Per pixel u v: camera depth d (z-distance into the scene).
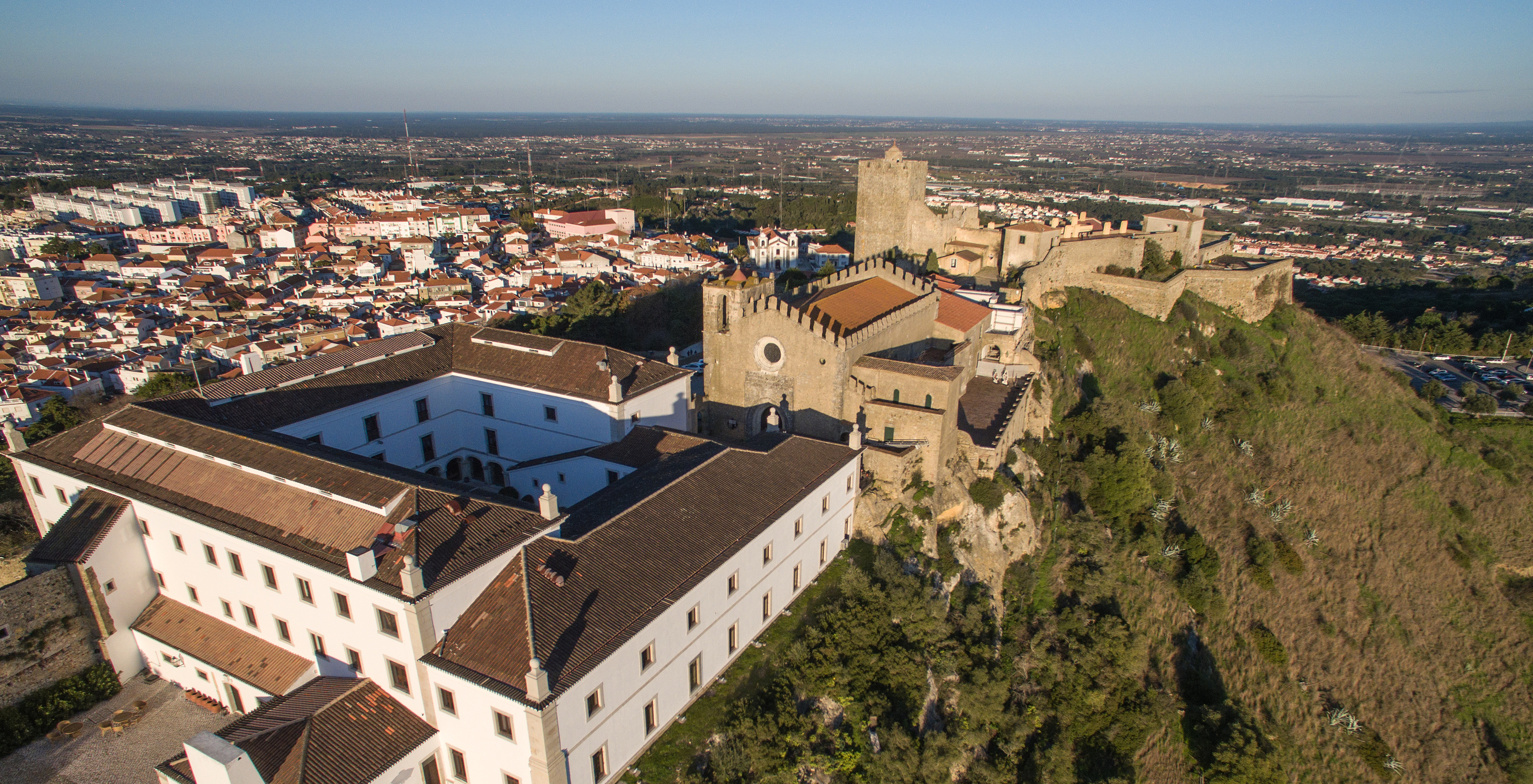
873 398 68.62
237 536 43.72
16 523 57.53
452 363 72.88
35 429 81.12
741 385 73.94
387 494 43.16
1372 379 112.69
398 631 38.62
